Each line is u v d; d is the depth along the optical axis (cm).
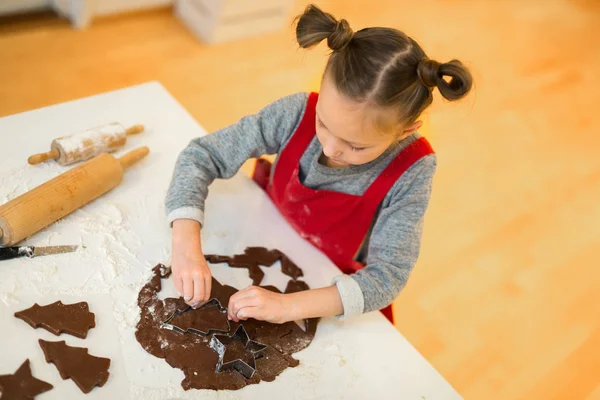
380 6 361
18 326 83
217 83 268
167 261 100
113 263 96
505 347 202
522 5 418
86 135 110
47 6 272
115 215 104
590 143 307
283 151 116
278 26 312
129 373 82
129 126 122
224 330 91
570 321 216
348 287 99
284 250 110
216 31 285
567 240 248
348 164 108
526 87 334
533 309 217
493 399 186
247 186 120
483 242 237
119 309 90
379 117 88
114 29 278
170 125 126
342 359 95
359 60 86
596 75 363
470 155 277
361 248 125
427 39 344
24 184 103
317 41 90
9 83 230
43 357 80
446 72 85
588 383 197
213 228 108
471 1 403
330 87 89
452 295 214
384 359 97
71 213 102
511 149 288
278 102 113
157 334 88
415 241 107
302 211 117
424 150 108
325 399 88
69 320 85
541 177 277
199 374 85
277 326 96
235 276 101
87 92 239
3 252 91
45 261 93
